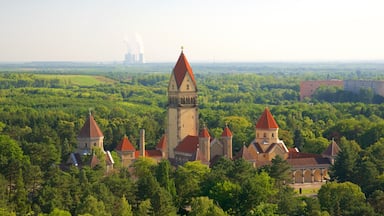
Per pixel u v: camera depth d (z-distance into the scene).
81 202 198.00
